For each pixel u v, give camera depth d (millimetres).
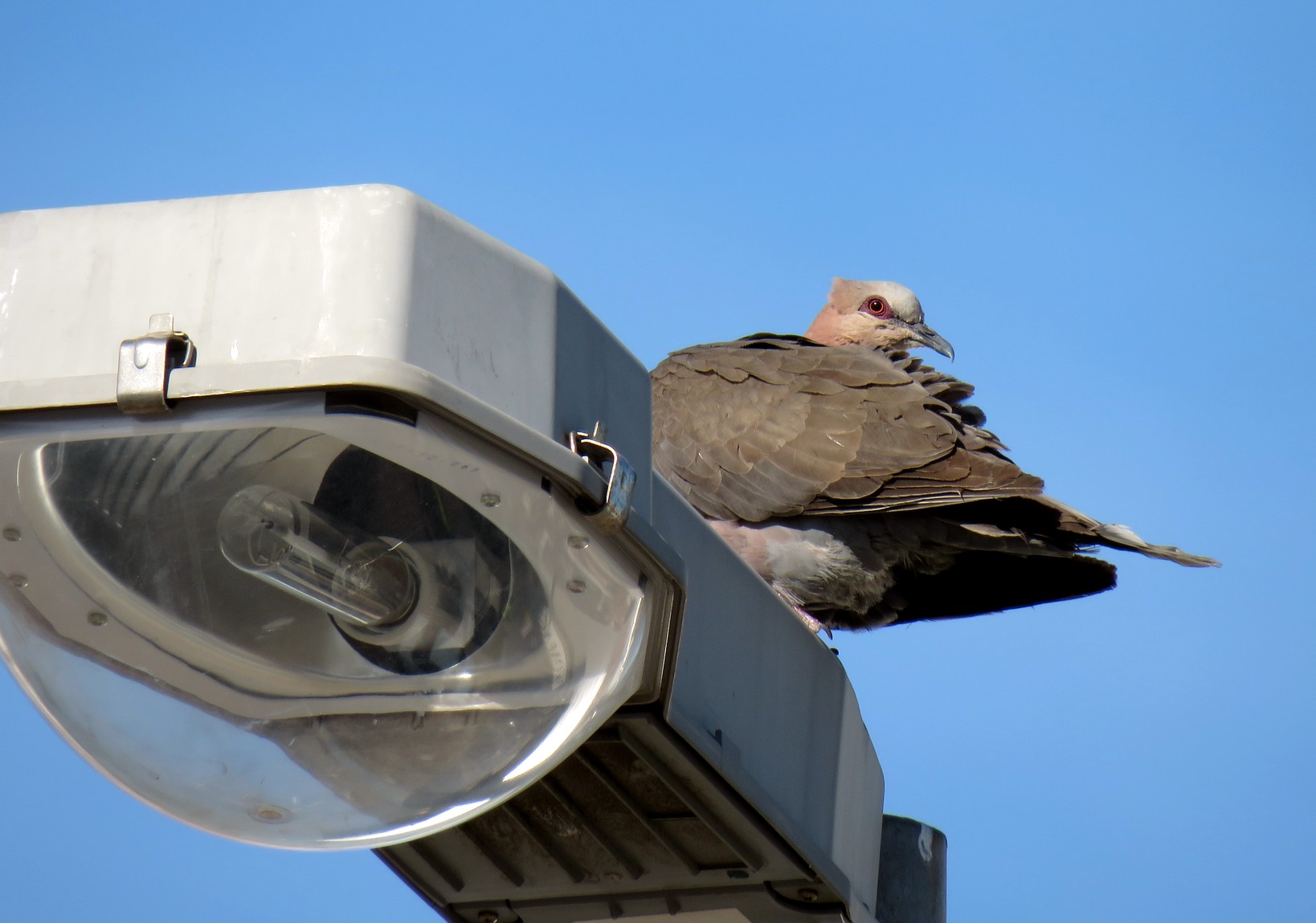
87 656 4797
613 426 4879
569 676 4832
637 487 4953
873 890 7270
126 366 4145
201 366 4137
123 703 4801
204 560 4711
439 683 4852
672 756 5719
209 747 4828
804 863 6367
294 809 4859
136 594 4734
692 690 5586
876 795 7438
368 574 4727
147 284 4277
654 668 5273
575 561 4680
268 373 4082
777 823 6078
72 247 4352
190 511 4602
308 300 4164
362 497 4555
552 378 4594
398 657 4852
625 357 5031
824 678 6734
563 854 6512
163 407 4152
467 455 4359
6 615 4738
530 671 4824
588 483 4488
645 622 4891
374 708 4867
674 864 6480
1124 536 12867
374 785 4859
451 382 4219
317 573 4695
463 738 4824
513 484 4457
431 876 6680
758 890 6566
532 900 6727
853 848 6902
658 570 4891
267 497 4590
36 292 4328
